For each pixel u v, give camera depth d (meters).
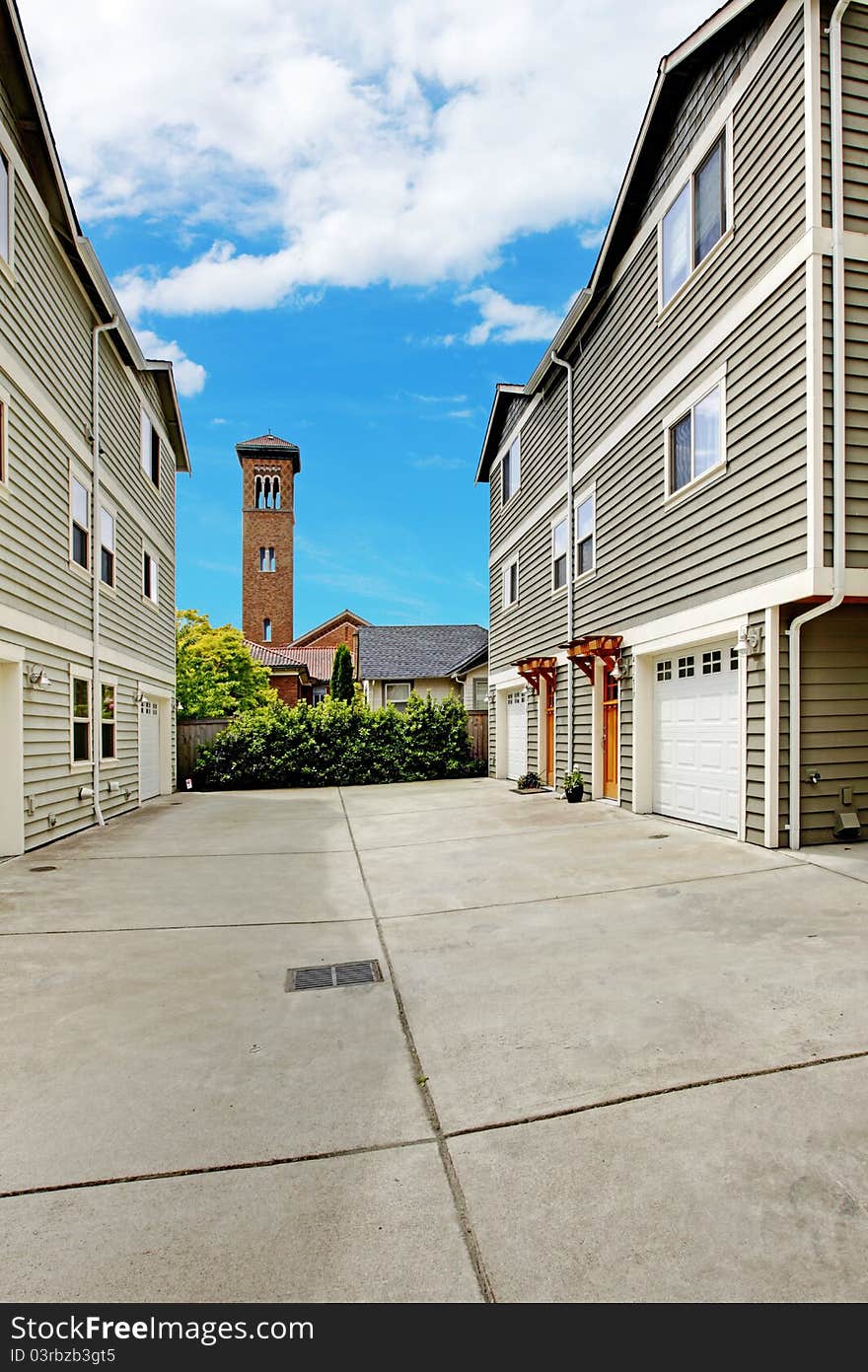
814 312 5.70
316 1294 1.81
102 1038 3.25
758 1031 3.08
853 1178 2.16
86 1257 1.94
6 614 7.09
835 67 5.73
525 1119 2.54
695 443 7.56
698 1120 2.47
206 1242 1.99
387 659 25.77
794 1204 2.06
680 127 7.91
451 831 8.73
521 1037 3.15
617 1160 2.29
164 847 8.07
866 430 5.80
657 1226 2.00
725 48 6.98
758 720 6.43
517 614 15.10
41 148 7.54
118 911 5.32
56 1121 2.59
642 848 6.83
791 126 5.97
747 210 6.61
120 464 11.49
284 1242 1.99
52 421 8.38
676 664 8.37
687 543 7.73
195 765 16.70
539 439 13.55
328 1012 3.50
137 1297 1.81
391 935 4.70
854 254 5.80
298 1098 2.73
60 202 8.09
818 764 6.26
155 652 14.12
